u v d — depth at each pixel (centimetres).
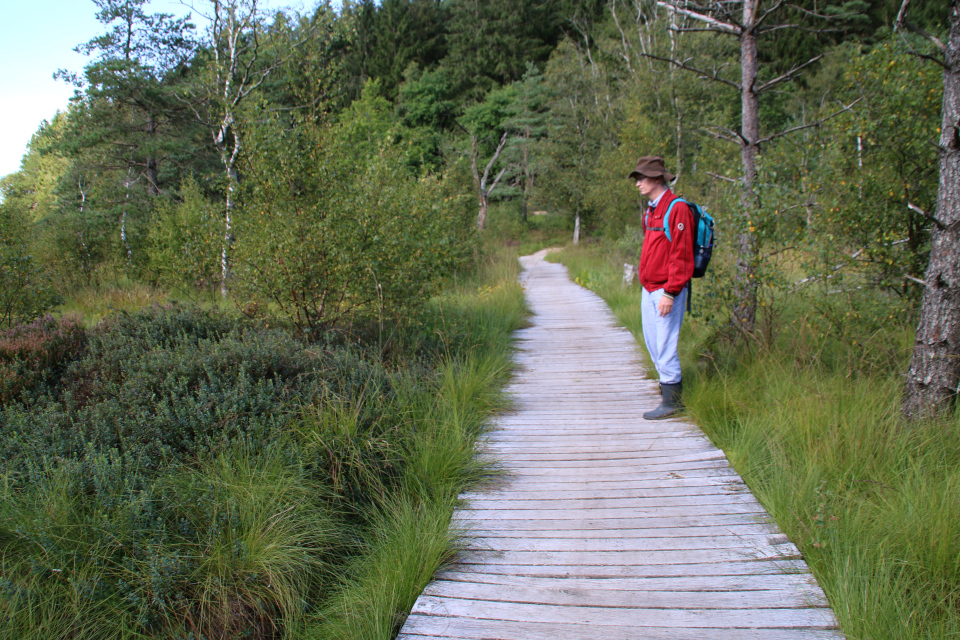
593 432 463
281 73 1366
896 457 345
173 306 612
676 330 475
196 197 1395
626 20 3631
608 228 2486
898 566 262
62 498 273
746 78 578
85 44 1598
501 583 272
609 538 307
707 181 1686
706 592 257
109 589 251
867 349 486
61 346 502
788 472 340
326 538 305
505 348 744
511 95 4288
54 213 1611
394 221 625
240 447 339
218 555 267
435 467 379
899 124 557
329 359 466
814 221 564
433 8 5053
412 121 4319
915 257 541
